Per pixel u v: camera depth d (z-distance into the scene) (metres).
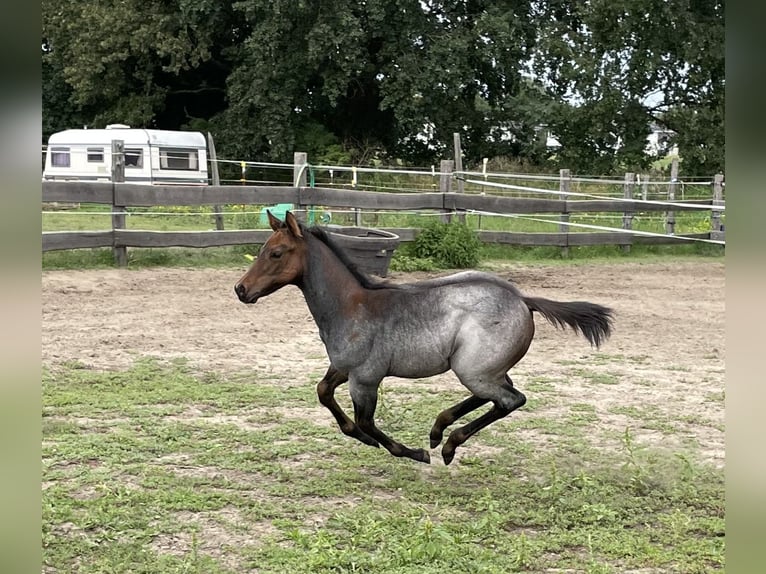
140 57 28.81
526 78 30.22
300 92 28.09
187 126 28.58
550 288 12.38
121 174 12.38
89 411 5.98
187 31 28.05
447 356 4.76
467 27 28.27
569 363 8.22
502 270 13.98
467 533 4.14
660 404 6.84
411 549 3.84
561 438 5.88
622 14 26.81
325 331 4.82
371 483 4.89
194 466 5.02
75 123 31.16
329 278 4.77
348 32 25.31
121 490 4.41
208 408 6.30
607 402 6.87
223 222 14.84
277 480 4.87
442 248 13.84
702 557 3.96
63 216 17.47
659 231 18.52
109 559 3.68
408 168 27.98
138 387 6.68
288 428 5.83
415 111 27.14
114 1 27.95
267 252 4.71
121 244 12.16
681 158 27.48
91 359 7.45
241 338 8.63
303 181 14.04
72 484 4.55
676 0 26.06
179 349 8.05
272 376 7.26
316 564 3.71
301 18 25.92
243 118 27.88
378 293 4.80
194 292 10.80
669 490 4.82
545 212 16.05
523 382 7.41
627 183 17.23
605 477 5.04
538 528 4.34
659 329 9.89
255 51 26.05
